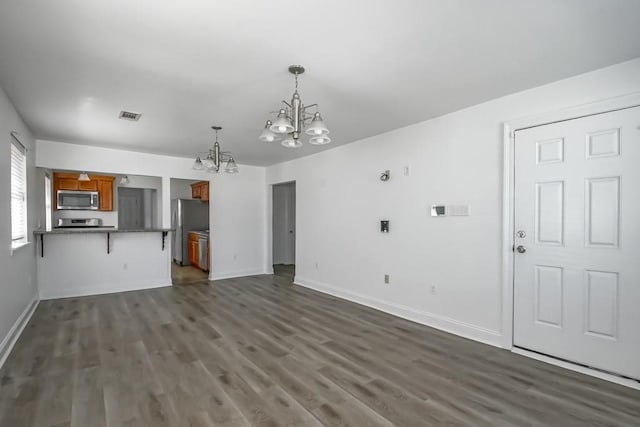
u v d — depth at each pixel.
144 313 4.19
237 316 4.07
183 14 1.82
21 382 2.44
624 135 2.42
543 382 2.45
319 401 2.20
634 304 2.38
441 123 3.62
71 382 2.44
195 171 6.17
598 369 2.53
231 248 6.63
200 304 4.62
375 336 3.39
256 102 3.19
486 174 3.21
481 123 3.25
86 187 6.59
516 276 3.00
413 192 3.92
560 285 2.74
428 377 2.53
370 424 1.96
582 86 2.61
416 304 3.88
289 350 3.04
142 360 2.82
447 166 3.55
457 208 3.46
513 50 2.23
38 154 4.70
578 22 1.90
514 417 2.03
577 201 2.64
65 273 5.03
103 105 3.25
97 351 3.00
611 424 1.96
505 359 2.85
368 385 2.41
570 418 2.01
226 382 2.45
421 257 3.83
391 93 2.98
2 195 2.90
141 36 2.05
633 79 2.38
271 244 7.02
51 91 2.89
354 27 1.96
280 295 5.15
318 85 2.80
